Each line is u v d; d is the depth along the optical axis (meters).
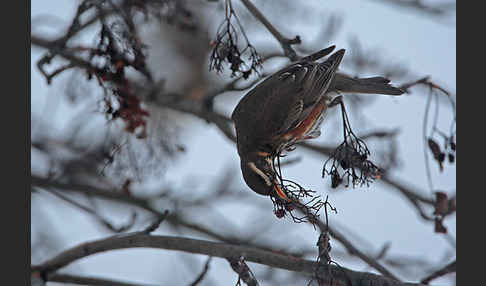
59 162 13.62
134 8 10.86
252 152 11.76
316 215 8.67
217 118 13.62
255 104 12.20
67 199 11.82
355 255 12.10
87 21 10.63
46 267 9.85
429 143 10.94
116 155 11.38
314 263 8.89
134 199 14.02
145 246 9.59
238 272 9.10
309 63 12.23
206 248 9.29
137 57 10.20
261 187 11.30
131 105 10.26
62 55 10.59
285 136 12.01
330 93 12.12
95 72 10.23
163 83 13.52
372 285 8.48
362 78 12.41
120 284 10.81
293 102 11.92
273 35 11.02
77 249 9.88
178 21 11.85
